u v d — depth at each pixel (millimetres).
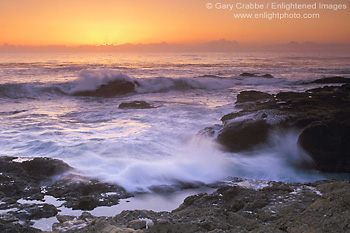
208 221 4062
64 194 6211
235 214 4484
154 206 5945
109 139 10000
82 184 6496
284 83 27844
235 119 10203
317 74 37250
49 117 13875
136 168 7516
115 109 15773
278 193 5281
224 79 29078
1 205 5430
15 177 6492
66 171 7109
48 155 8484
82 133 10859
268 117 9578
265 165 8453
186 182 7086
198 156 8867
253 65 56031
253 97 16047
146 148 9219
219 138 9414
